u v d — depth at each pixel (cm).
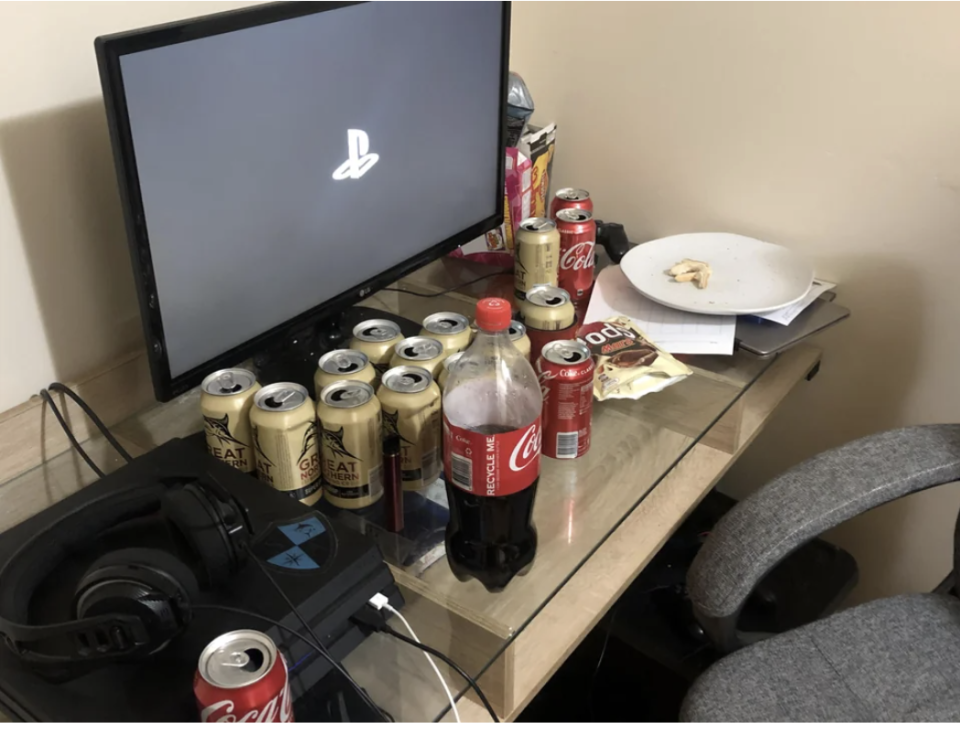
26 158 95
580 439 107
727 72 141
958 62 122
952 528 147
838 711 94
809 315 136
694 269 140
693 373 127
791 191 142
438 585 91
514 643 94
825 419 153
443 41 115
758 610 135
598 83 154
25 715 73
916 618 105
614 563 107
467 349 104
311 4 94
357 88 105
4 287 97
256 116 93
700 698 96
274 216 100
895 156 131
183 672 73
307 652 77
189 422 113
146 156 84
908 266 136
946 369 139
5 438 100
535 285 123
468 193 131
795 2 130
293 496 95
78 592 72
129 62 79
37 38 93
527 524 95
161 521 84
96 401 109
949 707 94
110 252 108
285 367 116
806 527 98
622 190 160
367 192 112
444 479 99
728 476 169
